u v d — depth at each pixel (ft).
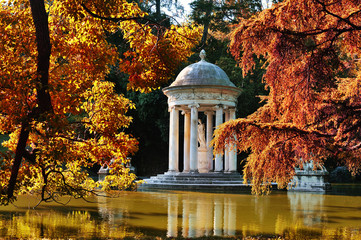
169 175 138.62
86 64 38.68
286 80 50.26
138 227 50.72
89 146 41.52
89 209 68.64
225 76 146.30
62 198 85.81
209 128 155.53
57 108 36.27
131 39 40.47
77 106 37.63
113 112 43.75
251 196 102.94
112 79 191.31
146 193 106.52
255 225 54.29
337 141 56.39
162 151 215.10
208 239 42.27
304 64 48.88
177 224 54.13
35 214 60.39
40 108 32.07
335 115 56.13
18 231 45.06
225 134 56.08
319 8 45.47
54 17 39.78
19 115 31.07
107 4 35.45
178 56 38.27
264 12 47.37
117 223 53.67
